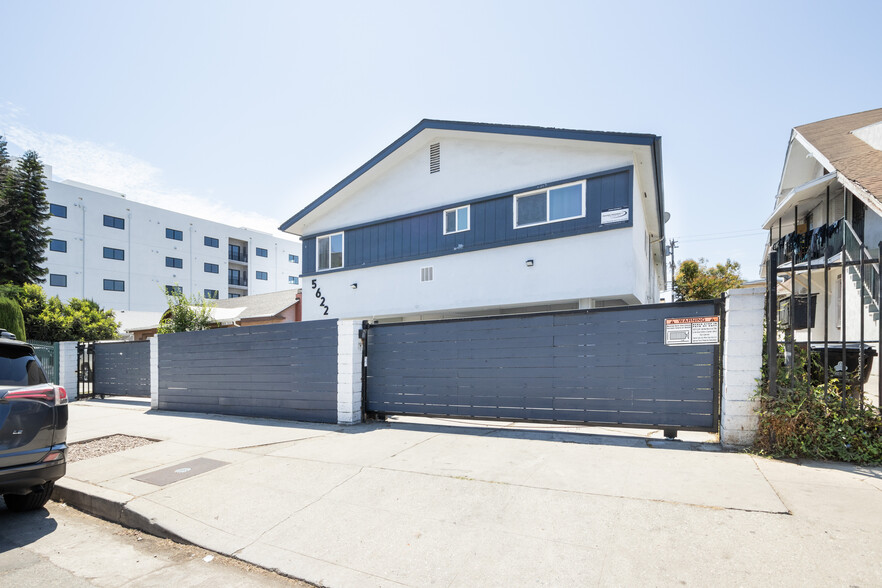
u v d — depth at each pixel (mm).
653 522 3527
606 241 10938
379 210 14945
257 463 5691
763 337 5309
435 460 5426
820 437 4789
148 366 12242
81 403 12648
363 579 3105
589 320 6383
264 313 20031
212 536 3879
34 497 4770
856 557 2904
